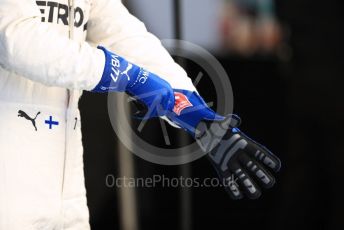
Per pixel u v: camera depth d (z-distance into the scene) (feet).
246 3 26.66
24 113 13.52
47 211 13.85
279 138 27.27
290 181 27.22
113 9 15.81
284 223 27.37
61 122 14.23
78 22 14.58
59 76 12.66
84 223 15.24
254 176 14.87
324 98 26.50
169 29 25.45
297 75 26.71
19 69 12.57
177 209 26.53
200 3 26.13
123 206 26.21
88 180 26.84
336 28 26.02
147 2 25.39
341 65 26.20
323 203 27.14
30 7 12.66
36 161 13.65
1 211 13.25
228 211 27.58
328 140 26.78
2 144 13.28
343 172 26.81
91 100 26.68
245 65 26.94
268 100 27.17
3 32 12.34
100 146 26.86
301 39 26.37
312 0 26.04
